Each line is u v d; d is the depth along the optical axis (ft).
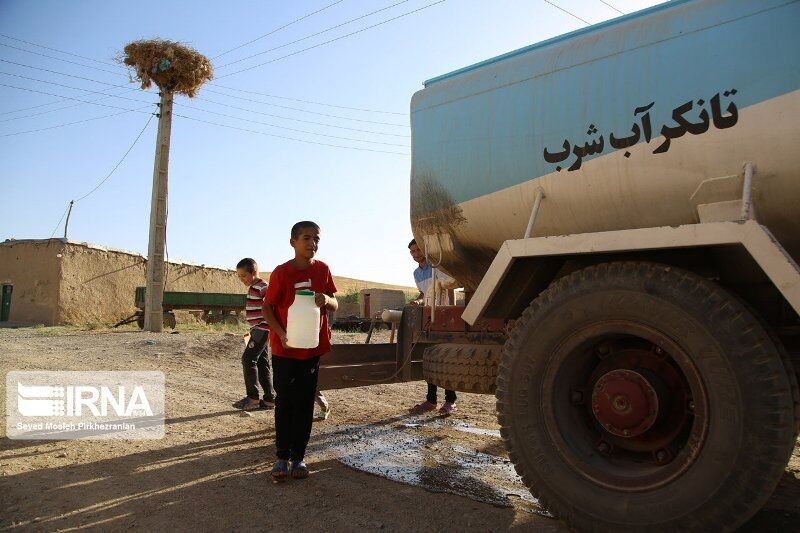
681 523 9.32
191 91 67.26
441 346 15.72
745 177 10.64
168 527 10.90
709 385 9.30
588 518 10.23
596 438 11.12
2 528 10.78
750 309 9.86
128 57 65.51
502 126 14.44
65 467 14.60
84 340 49.70
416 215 16.58
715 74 11.34
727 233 9.36
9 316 86.84
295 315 13.50
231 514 11.56
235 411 21.89
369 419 20.89
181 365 36.11
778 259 8.96
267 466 14.88
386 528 10.92
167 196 65.92
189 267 102.22
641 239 10.18
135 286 93.91
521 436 11.16
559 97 13.52
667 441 10.34
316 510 11.80
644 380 10.37
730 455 8.98
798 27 10.61
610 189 12.60
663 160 11.84
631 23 13.06
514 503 12.29
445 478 13.94
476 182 14.85
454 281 17.84
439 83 16.56
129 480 13.62
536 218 13.83
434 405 22.04
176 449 16.47
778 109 10.57
